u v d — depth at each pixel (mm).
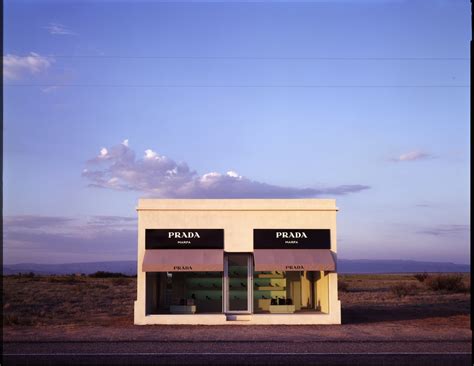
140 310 25188
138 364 14875
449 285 53031
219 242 25500
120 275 97562
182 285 27312
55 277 88375
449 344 19078
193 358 15836
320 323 25328
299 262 25047
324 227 25750
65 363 15039
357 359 15602
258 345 18750
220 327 24297
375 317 29312
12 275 90500
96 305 38844
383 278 104250
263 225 25641
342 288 56750
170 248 25344
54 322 27078
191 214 25609
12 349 17922
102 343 19328
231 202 25734
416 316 29875
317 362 15109
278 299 26656
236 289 26094
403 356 16172
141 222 25516
